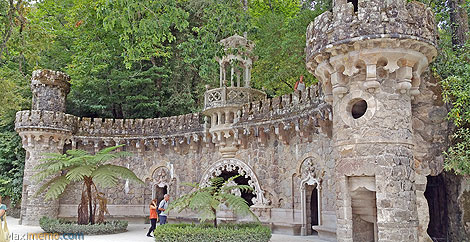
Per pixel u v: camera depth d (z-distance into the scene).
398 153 9.82
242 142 19.30
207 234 12.48
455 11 13.83
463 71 11.30
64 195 22.06
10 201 27.27
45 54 29.11
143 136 22.81
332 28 10.14
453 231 11.80
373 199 10.29
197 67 28.27
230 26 12.70
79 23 26.58
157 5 11.52
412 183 9.86
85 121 23.02
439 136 11.05
